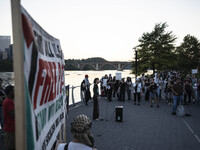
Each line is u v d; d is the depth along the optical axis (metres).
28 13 1.38
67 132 6.85
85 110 10.72
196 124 8.00
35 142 1.46
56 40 2.71
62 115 2.86
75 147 1.62
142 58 30.70
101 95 16.16
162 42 29.92
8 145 3.41
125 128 7.40
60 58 2.86
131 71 31.88
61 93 2.82
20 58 1.15
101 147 5.53
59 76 2.66
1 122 5.76
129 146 5.61
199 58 43.47
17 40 1.15
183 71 41.16
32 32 1.46
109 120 8.58
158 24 30.45
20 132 1.15
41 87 1.66
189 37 44.81
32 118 1.41
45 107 1.81
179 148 5.49
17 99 1.15
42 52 1.81
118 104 12.70
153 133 6.83
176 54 31.36
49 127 1.96
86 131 1.66
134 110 10.78
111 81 14.35
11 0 1.14
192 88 12.38
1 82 5.73
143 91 16.16
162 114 9.80
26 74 1.29
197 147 5.57
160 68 30.73
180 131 7.07
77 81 44.16
